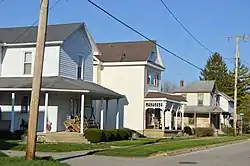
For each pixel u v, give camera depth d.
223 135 54.22
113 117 42.19
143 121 41.16
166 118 46.88
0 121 30.75
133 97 41.69
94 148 24.45
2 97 31.89
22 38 32.75
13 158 15.27
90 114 35.47
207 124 63.34
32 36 33.00
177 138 39.28
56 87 28.17
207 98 64.38
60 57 31.41
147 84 42.41
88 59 35.56
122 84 42.09
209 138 42.81
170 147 25.55
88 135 29.05
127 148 23.81
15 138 28.34
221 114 65.75
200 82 66.88
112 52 43.75
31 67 32.06
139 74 41.66
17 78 31.89
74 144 25.31
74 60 33.38
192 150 27.30
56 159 18.11
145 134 40.91
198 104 64.56
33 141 14.77
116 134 32.50
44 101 30.88
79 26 33.41
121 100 42.09
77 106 33.19
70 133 28.83
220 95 71.31
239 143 39.12
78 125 30.64
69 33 31.97
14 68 32.41
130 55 42.50
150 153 21.67
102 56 43.25
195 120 62.81
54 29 33.12
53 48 31.42
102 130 30.23
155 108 42.38
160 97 40.84
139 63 41.50
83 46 34.78
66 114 31.83
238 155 24.36
